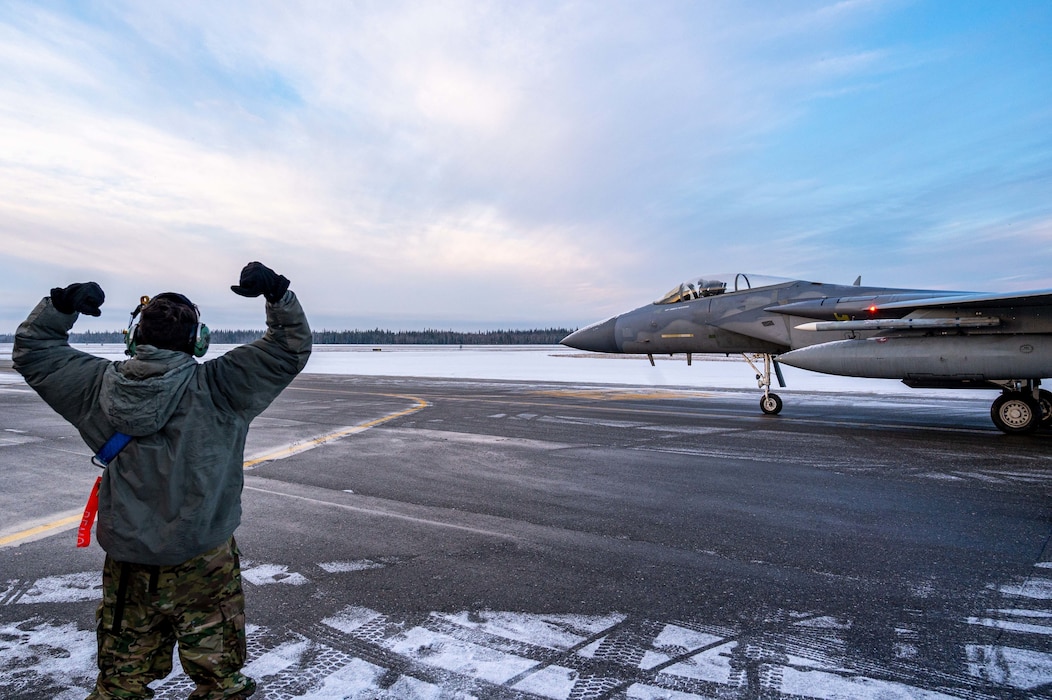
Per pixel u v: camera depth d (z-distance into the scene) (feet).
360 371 111.96
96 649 10.11
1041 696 8.44
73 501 19.86
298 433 33.50
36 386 6.47
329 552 14.57
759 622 10.76
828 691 8.60
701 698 8.48
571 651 9.82
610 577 12.91
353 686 8.84
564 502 18.93
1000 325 29.78
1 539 15.92
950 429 32.86
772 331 38.19
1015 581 12.44
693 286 43.86
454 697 8.56
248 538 15.61
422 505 18.69
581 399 52.34
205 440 6.61
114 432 6.48
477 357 194.80
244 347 7.14
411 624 10.82
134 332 6.90
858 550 14.39
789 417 38.83
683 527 16.31
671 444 29.12
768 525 16.40
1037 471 22.54
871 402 47.91
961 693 8.52
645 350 45.32
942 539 15.08
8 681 9.11
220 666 6.95
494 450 27.89
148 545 6.34
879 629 10.43
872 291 37.22
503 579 12.84
